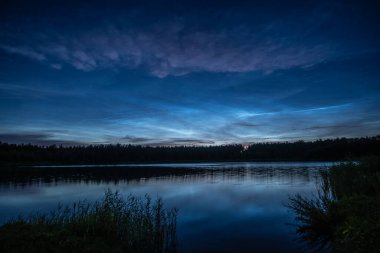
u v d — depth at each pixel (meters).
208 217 15.74
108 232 8.98
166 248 10.12
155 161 172.75
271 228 12.63
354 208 9.09
